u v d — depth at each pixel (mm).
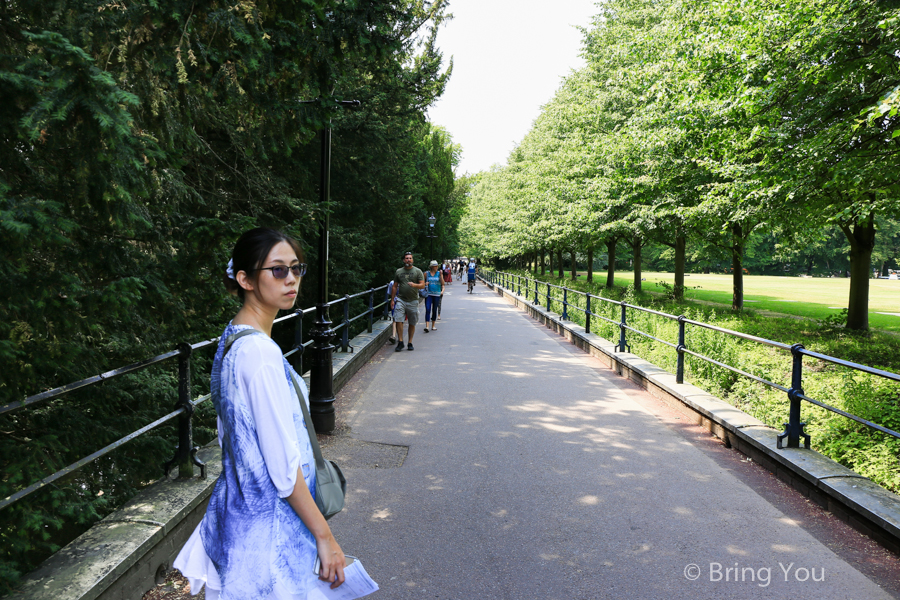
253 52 3535
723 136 11039
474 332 15758
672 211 16188
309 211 6441
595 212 20688
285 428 1730
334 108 4668
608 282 31406
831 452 5848
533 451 5844
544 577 3482
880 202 10289
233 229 3705
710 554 3740
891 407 6508
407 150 17297
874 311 24016
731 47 9664
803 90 9492
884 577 3443
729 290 41031
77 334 4055
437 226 42344
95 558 2936
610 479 5066
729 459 5586
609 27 22062
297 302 12898
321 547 1762
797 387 5113
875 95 8898
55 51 2264
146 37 3168
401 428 6645
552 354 12031
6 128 2562
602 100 20391
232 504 1781
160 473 4883
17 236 2281
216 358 1864
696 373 9305
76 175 2734
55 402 4387
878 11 8141
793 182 10000
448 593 3314
